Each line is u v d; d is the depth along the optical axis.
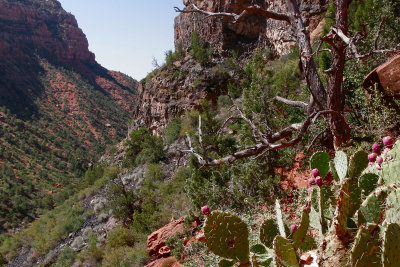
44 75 177.62
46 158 115.69
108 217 29.38
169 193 22.09
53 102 163.12
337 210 1.73
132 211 23.48
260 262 2.01
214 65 43.38
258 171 8.77
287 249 1.74
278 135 6.99
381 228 1.57
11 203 78.06
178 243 8.43
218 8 47.00
